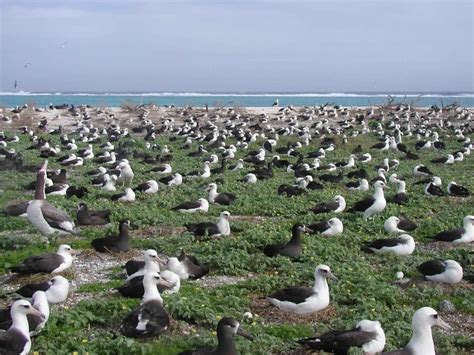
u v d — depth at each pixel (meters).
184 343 12.81
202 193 30.23
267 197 29.61
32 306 12.55
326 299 14.52
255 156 45.66
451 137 61.22
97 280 17.34
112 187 31.03
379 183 25.31
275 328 13.88
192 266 17.59
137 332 12.77
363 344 12.17
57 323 13.53
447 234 21.62
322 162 44.44
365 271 17.83
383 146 51.31
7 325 12.52
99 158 43.78
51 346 12.38
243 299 15.55
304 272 17.30
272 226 22.64
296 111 87.31
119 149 47.69
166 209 26.67
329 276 14.74
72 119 77.12
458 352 13.34
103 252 19.77
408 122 71.56
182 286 16.59
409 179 36.84
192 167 41.31
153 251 16.19
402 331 13.52
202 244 20.56
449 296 16.41
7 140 55.72
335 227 22.03
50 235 20.64
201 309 14.24
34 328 12.77
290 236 20.89
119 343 12.34
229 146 51.38
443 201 29.59
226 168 40.31
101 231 22.31
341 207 26.39
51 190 29.72
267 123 73.94
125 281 16.52
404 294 16.30
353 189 32.41
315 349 12.66
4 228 22.94
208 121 74.25
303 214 26.55
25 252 19.42
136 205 27.36
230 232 22.73
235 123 72.62
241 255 18.83
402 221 23.03
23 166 37.62
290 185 32.34
